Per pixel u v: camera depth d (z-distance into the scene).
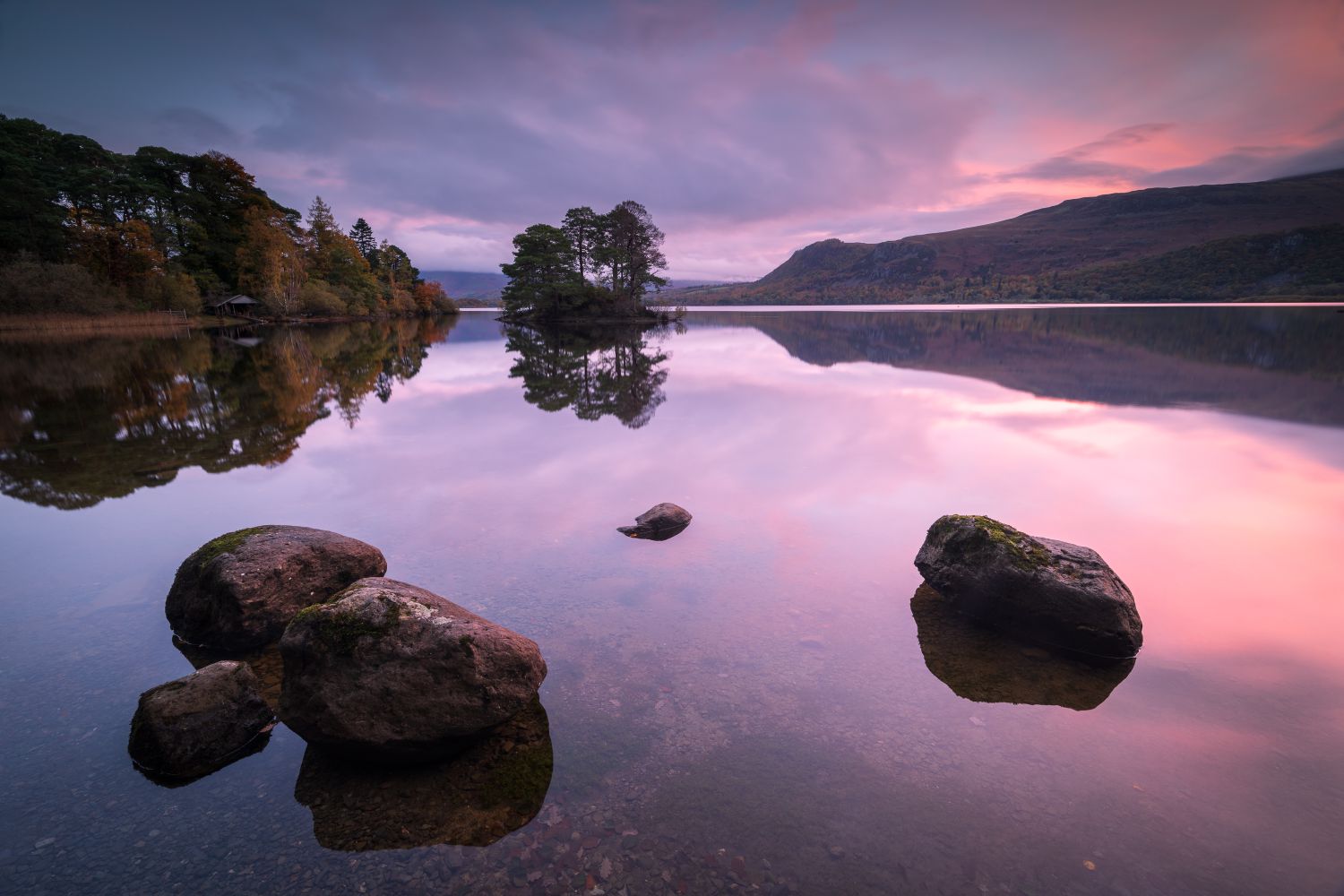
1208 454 14.41
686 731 5.49
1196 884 4.01
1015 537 7.48
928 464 13.84
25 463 14.53
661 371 32.78
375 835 4.42
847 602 7.82
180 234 85.81
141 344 49.62
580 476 13.30
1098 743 5.34
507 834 4.41
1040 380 27.05
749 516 10.80
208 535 10.09
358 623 5.39
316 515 10.91
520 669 5.61
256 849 4.29
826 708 5.81
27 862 4.15
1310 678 6.21
